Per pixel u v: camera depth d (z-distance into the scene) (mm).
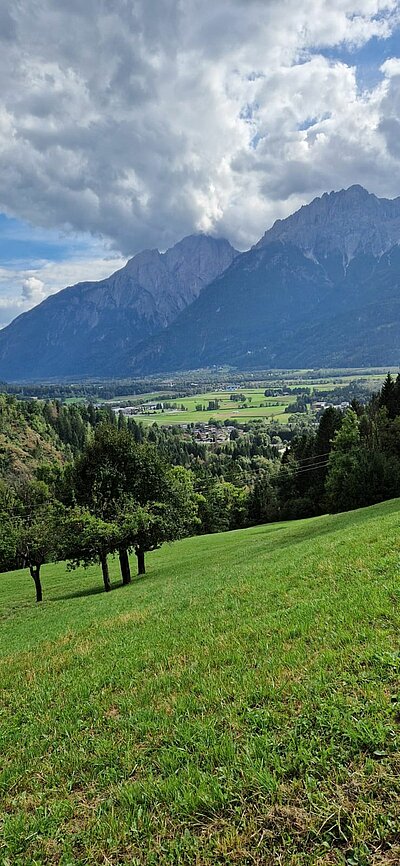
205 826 5227
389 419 76312
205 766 6168
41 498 91625
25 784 7117
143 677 10172
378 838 4555
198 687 8641
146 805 5824
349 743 5879
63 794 6570
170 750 6754
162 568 47125
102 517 43125
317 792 5199
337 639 8875
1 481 132000
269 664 8664
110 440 45094
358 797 5027
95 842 5430
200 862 4781
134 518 41781
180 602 18469
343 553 17375
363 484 57031
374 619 9359
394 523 21750
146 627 15266
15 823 6062
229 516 107062
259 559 28531
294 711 6883
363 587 11805
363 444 65688
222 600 16062
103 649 13758
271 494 98375
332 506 65125
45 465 129250
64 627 21031
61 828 5848
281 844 4758
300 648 9031
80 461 45188
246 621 12141
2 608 42812
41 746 8172
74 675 11805
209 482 105125
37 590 45719
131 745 7355
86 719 8859
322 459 86062
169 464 48719
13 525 59406
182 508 48469
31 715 9781
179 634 12898
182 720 7605
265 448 168625
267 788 5426
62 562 79750
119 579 48656
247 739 6496
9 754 8227
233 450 169875
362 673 7277
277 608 12656
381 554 15250
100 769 6953
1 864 5473
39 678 12414
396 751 5543
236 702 7641
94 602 31484
